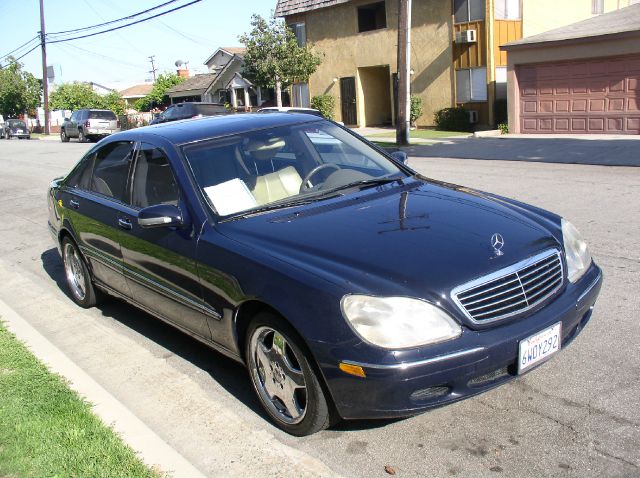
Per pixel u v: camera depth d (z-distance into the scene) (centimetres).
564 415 365
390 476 326
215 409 410
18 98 5772
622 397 379
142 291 490
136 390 445
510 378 341
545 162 1438
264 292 356
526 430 354
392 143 2142
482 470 323
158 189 465
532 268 357
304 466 340
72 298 660
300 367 352
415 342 316
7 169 2033
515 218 405
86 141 3462
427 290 326
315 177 474
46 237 973
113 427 381
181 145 466
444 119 2575
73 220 577
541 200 955
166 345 520
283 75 2939
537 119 2177
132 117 4353
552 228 405
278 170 467
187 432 385
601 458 325
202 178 443
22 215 1180
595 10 2836
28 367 470
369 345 316
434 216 400
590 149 1605
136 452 353
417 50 2655
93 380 448
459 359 318
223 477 338
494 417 370
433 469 328
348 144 520
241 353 398
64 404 407
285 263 357
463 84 2509
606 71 1969
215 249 396
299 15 3153
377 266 340
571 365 422
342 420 381
